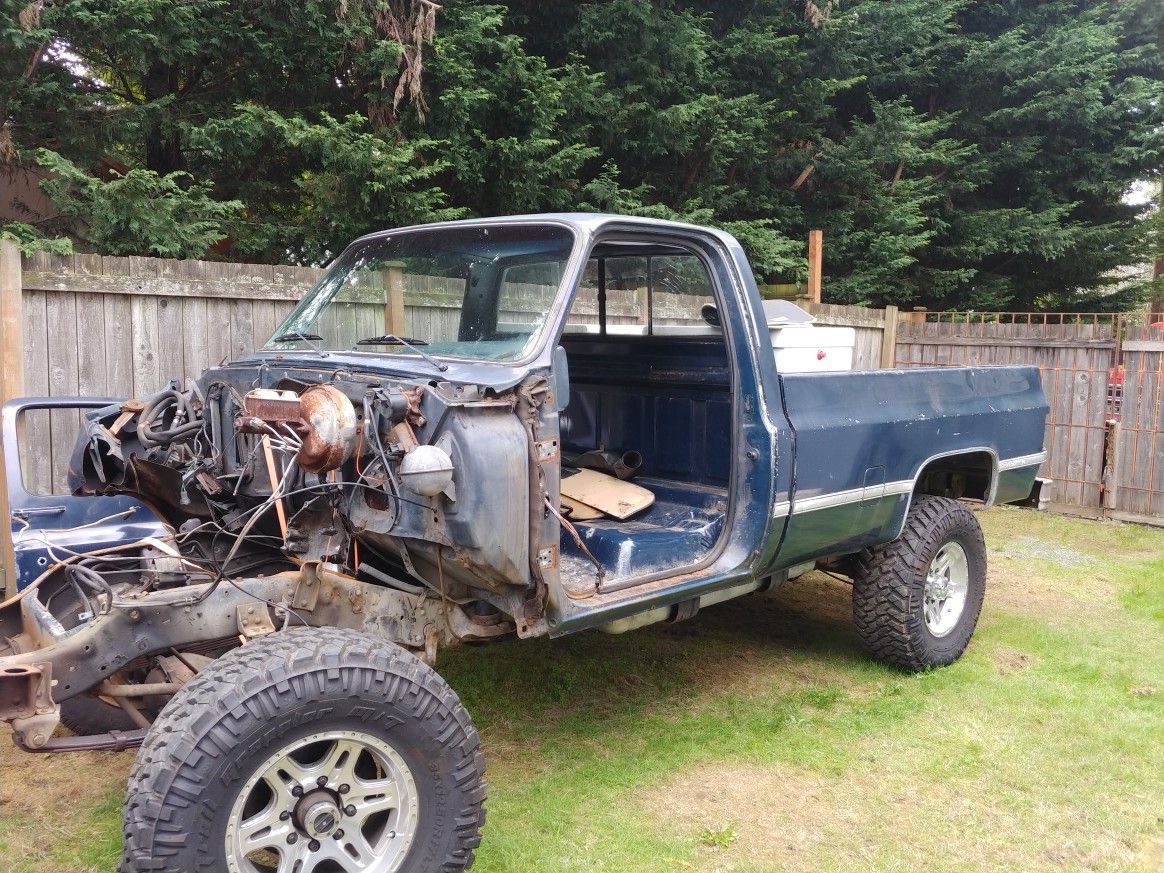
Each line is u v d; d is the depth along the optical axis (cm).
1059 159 1298
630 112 906
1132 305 1414
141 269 484
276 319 544
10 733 381
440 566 297
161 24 660
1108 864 305
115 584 301
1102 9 1267
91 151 698
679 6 1001
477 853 300
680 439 426
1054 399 840
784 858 304
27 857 296
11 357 440
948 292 1295
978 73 1215
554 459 298
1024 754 377
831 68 1095
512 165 827
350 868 250
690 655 480
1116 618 550
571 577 338
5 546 425
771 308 470
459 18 795
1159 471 787
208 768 227
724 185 1057
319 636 258
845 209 1150
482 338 335
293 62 766
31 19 590
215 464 334
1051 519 821
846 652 490
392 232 386
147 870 222
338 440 270
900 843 314
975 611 482
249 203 833
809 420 375
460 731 262
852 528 405
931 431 436
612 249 412
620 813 328
